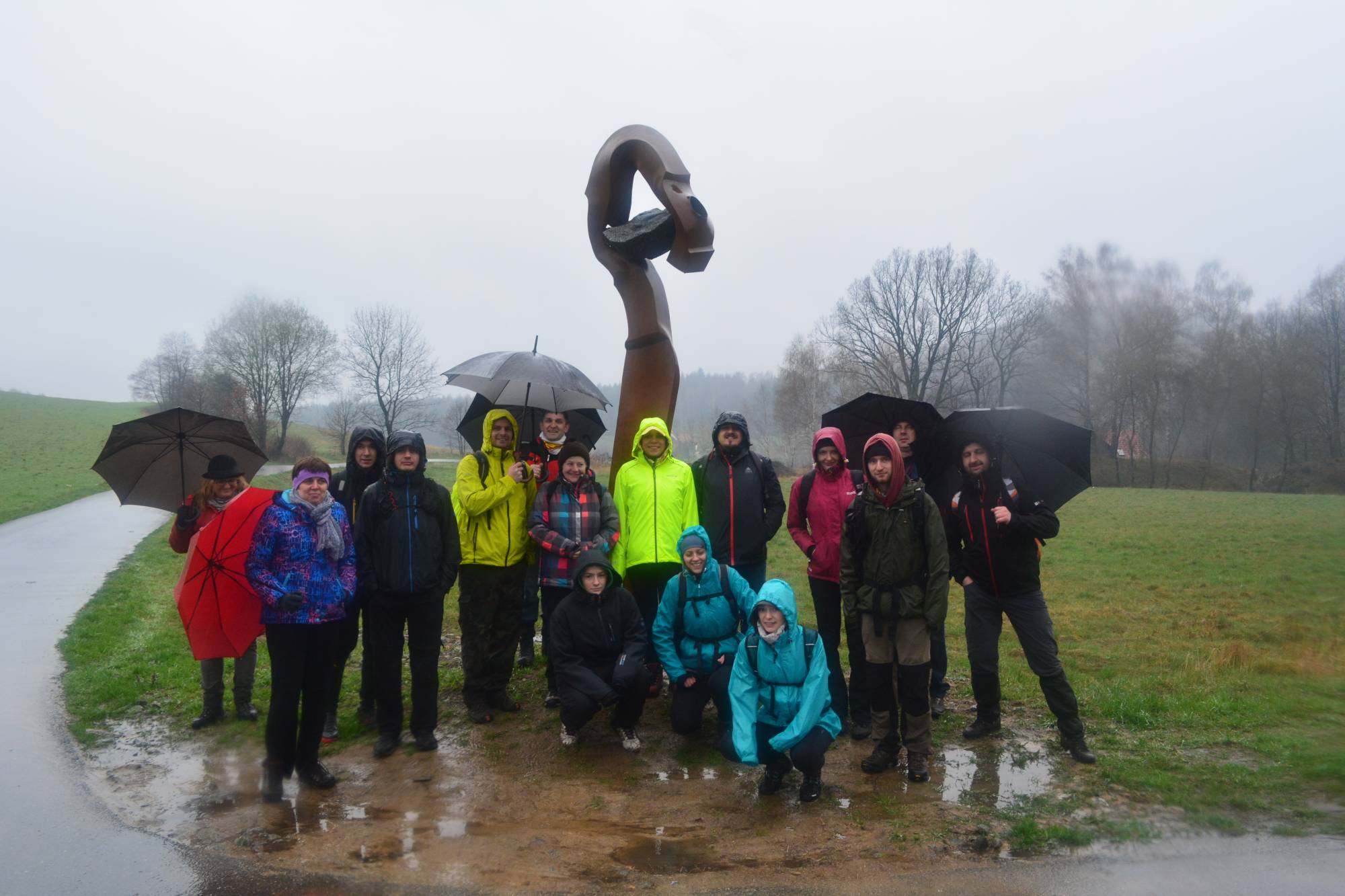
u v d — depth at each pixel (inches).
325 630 171.3
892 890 126.6
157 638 316.8
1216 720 207.8
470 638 211.2
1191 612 403.5
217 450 226.1
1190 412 1662.2
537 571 263.0
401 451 183.8
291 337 2092.8
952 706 227.6
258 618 175.8
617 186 256.5
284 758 165.8
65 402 2475.4
